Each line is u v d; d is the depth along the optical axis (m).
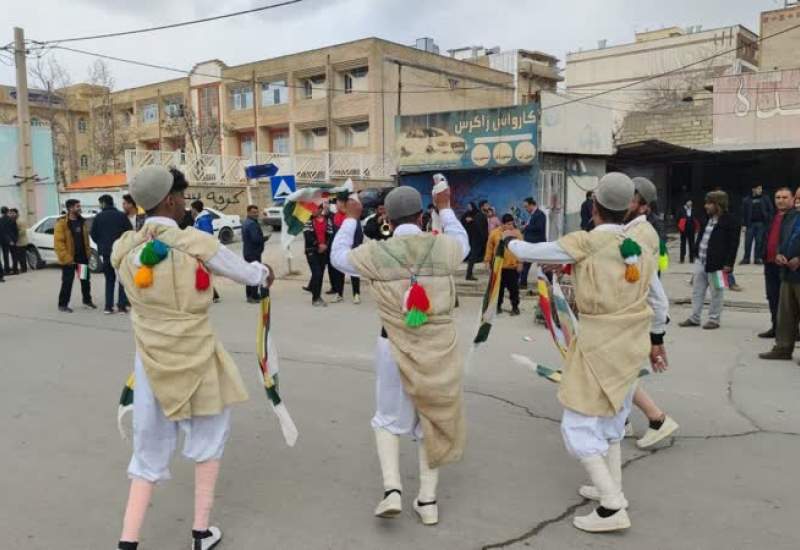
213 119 46.56
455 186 17.41
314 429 5.39
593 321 3.69
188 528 3.83
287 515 3.97
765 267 8.27
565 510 4.00
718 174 24.84
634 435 5.16
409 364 3.66
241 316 10.64
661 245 4.47
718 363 7.25
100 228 10.83
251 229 11.92
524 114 16.03
